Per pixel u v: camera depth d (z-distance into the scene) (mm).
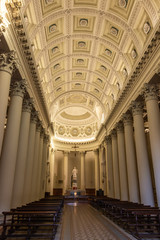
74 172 30109
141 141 11922
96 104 25094
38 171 16172
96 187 27500
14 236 5977
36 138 14883
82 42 15797
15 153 8781
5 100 7418
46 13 11852
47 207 8102
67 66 18469
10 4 7117
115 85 18406
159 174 9227
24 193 11492
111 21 12883
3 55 7637
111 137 19844
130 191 12977
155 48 9422
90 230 7730
